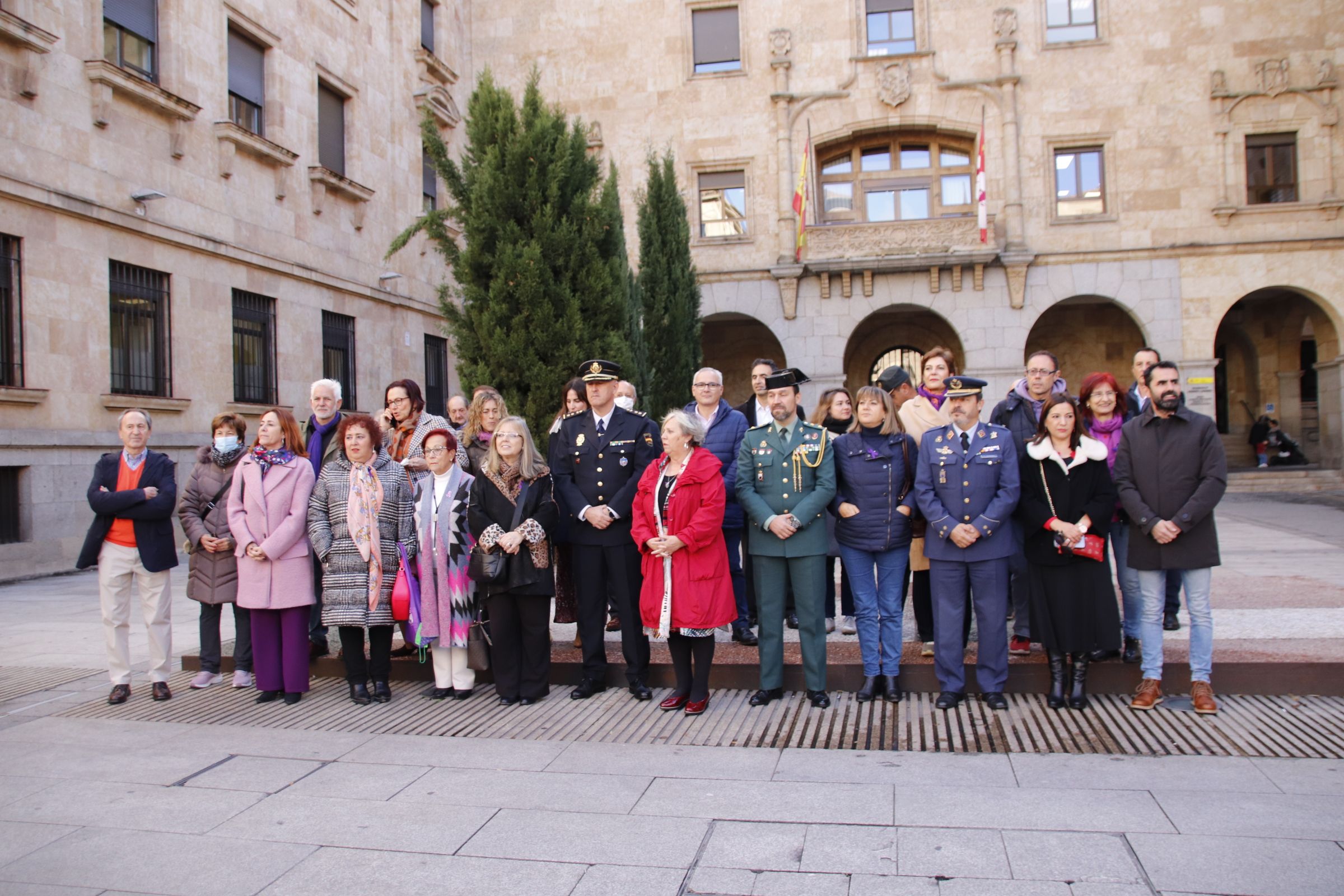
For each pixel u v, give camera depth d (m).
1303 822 3.70
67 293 12.27
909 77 21.33
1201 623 5.31
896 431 5.78
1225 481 5.17
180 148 14.08
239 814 4.11
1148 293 20.80
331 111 18.30
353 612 5.87
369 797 4.29
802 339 21.55
